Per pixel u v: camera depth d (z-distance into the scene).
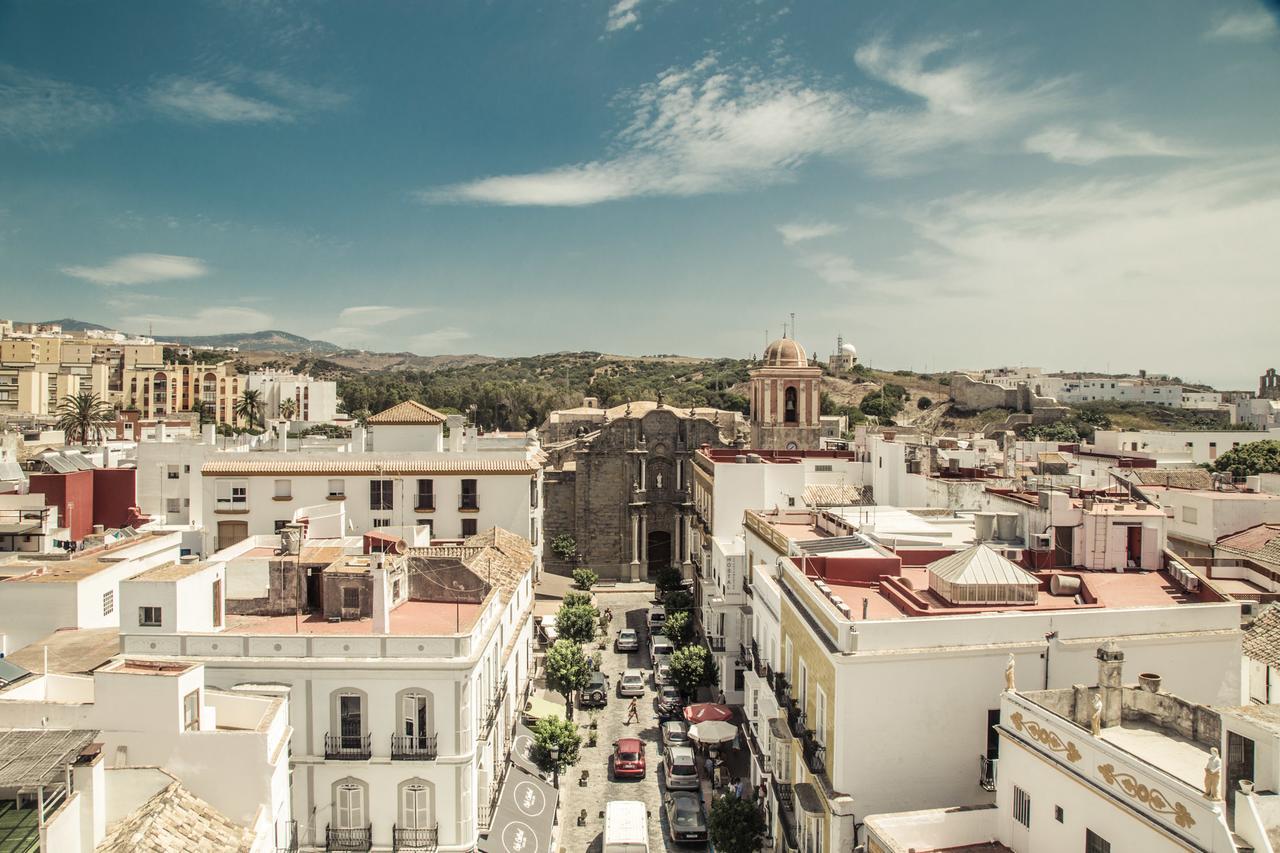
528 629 52.25
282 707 28.83
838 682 25.67
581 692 56.50
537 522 73.50
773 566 42.34
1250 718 19.02
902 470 56.28
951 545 37.47
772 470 59.62
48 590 36.12
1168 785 17.16
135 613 31.61
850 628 25.58
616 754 47.62
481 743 34.22
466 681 31.59
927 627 25.92
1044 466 60.22
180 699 25.30
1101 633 26.59
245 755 25.20
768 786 35.50
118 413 137.62
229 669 31.30
